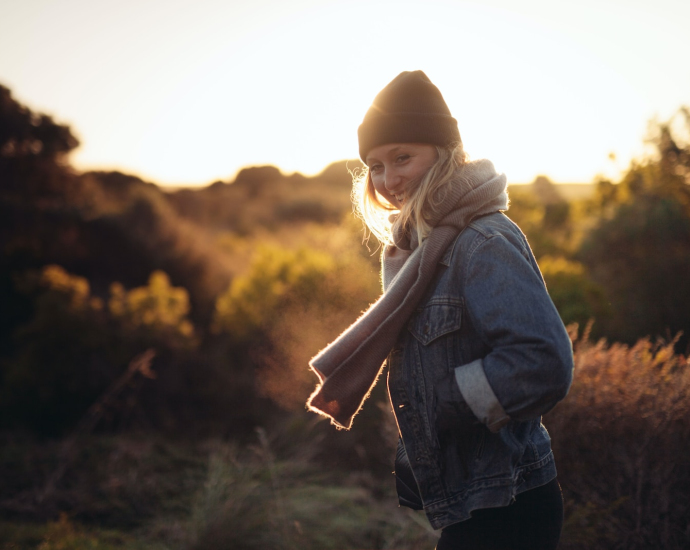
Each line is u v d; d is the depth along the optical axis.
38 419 5.59
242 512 3.08
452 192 1.11
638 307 5.62
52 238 11.30
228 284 9.77
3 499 3.98
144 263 10.69
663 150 8.30
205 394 5.52
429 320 1.10
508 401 0.94
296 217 17.95
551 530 1.14
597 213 8.30
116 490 4.02
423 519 3.00
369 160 1.25
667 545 1.96
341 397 1.16
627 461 2.04
